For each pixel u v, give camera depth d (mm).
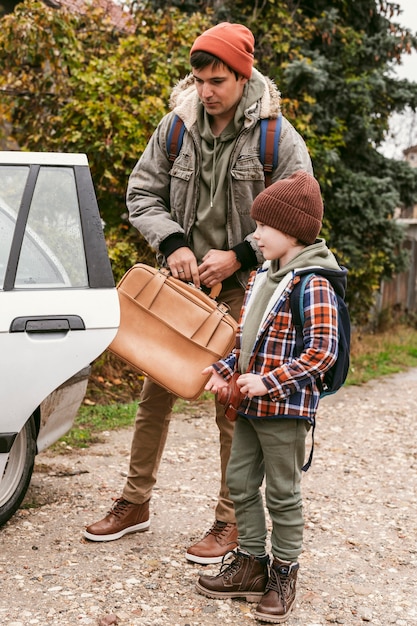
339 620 2912
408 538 3854
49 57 7102
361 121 9844
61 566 3182
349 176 9820
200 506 4129
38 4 7031
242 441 2949
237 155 3197
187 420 6262
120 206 7172
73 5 8352
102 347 3176
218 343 3111
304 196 2771
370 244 10250
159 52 7449
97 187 6977
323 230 9508
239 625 2805
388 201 9844
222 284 3365
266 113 3178
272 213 2789
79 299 3184
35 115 7352
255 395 2695
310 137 8914
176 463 5023
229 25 3117
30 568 3146
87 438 5406
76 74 6969
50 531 3568
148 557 3336
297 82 8992
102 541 3461
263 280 2936
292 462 2840
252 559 2980
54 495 4105
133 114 6883
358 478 4930
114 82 6855
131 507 3520
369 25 10680
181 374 3129
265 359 2793
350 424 6523
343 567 3439
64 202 3271
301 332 2752
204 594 2992
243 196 3221
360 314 10797
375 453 5602
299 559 3494
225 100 3098
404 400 7637
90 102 6715
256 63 9375
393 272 10977
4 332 3070
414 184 10617
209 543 3328
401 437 6129
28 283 3168
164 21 7762
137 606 2883
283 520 2871
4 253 3174
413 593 3203
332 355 2674
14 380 3102
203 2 9750
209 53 3021
